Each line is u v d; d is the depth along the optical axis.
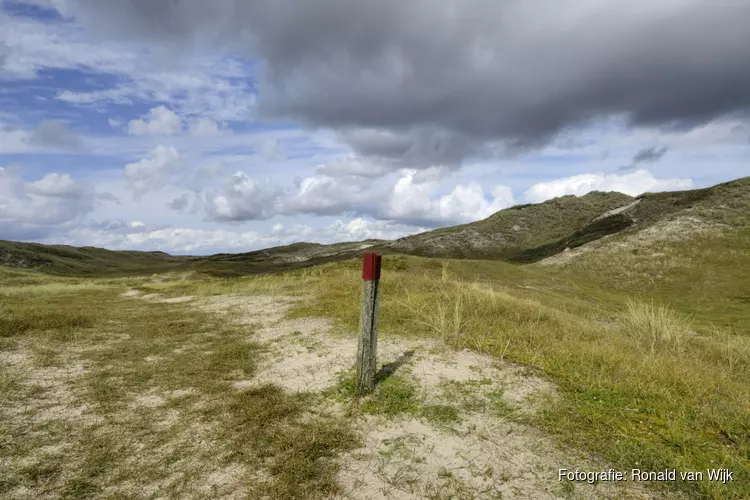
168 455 3.52
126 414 4.38
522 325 7.75
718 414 4.07
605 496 2.85
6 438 3.81
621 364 5.44
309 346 6.84
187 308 12.22
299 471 3.17
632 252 39.44
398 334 7.22
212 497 2.95
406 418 4.07
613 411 4.09
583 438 3.57
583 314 14.29
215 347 7.10
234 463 3.38
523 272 33.41
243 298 13.80
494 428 3.81
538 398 4.40
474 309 8.95
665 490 2.91
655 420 3.92
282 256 128.88
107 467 3.35
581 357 5.64
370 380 4.70
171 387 5.16
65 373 5.75
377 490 2.97
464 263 32.84
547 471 3.15
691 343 7.99
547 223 97.81
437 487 2.99
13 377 5.42
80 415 4.35
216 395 4.86
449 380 4.98
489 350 6.08
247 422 4.09
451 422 3.95
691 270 32.56
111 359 6.45
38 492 3.03
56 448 3.66
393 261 29.86
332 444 3.61
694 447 3.44
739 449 3.43
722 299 26.66
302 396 4.72
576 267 38.66
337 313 9.30
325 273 23.03
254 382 5.32
